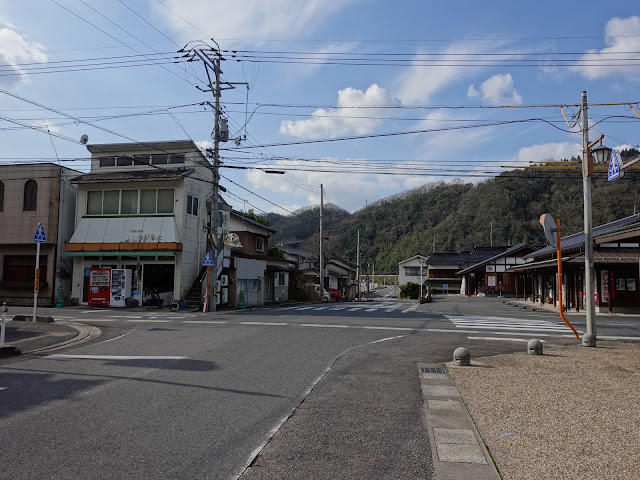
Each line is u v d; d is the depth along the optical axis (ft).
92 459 12.92
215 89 70.95
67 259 81.82
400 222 298.97
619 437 14.52
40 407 17.85
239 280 81.35
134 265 77.87
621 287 68.90
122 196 80.23
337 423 16.37
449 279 201.77
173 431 15.29
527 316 63.77
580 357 29.19
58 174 80.43
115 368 25.23
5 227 80.23
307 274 137.90
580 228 185.47
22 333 39.91
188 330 42.96
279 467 12.55
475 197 264.52
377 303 110.52
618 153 34.24
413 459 13.12
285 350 31.53
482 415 17.06
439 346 34.01
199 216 83.92
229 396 19.71
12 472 12.00
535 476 11.78
